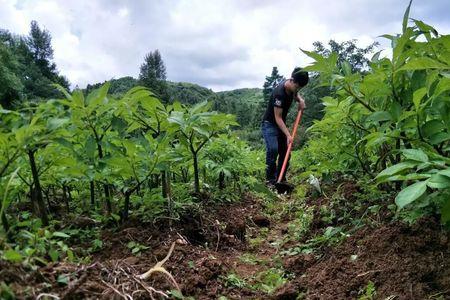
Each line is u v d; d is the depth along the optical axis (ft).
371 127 10.50
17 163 8.61
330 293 8.32
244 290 8.95
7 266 5.25
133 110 10.67
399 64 8.13
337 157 12.08
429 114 7.91
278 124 22.39
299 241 12.88
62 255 7.68
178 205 11.84
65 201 11.57
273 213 18.28
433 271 7.56
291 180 27.91
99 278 6.43
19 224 7.41
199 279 8.45
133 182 10.63
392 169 6.23
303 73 22.06
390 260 8.43
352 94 9.23
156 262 8.86
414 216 8.19
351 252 9.75
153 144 10.17
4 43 124.26
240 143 20.49
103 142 9.68
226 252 11.86
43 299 5.16
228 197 17.53
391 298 7.26
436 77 7.70
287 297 8.48
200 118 11.88
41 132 7.74
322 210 13.35
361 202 12.71
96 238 9.74
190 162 15.01
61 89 9.27
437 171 5.86
